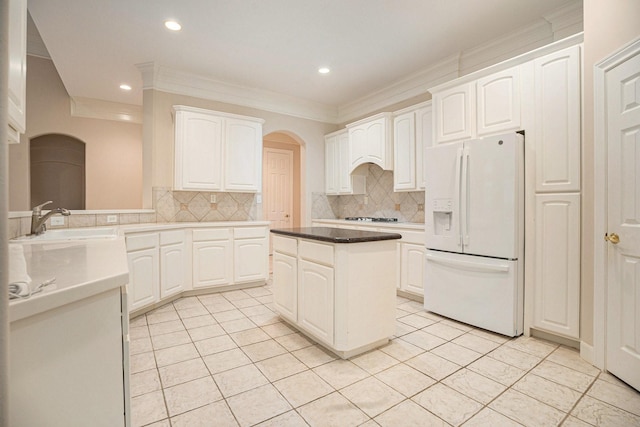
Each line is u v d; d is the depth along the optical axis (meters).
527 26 2.86
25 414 0.69
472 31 2.96
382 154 4.07
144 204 3.76
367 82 4.19
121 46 3.22
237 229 3.84
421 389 1.76
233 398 1.68
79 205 5.02
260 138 4.24
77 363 0.80
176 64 3.65
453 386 1.79
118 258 1.21
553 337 2.37
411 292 3.39
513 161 2.39
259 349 2.27
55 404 0.75
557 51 2.29
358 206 5.01
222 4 2.55
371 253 2.21
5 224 0.53
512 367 2.00
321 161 5.24
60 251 1.39
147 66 3.65
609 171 1.88
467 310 2.69
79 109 4.75
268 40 3.12
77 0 2.48
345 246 2.07
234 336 2.49
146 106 3.76
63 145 4.90
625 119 1.76
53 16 2.70
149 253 2.98
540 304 2.39
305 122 5.05
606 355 1.92
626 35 1.77
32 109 4.42
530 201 2.44
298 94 4.64
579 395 1.70
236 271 3.83
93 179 4.89
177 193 3.92
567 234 2.24
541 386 1.78
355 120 5.02
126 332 0.96
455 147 2.76
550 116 2.32
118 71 3.80
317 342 2.39
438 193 2.90
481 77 2.73
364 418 1.52
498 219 2.48
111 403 0.90
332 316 2.11
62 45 3.19
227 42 3.16
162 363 2.05
